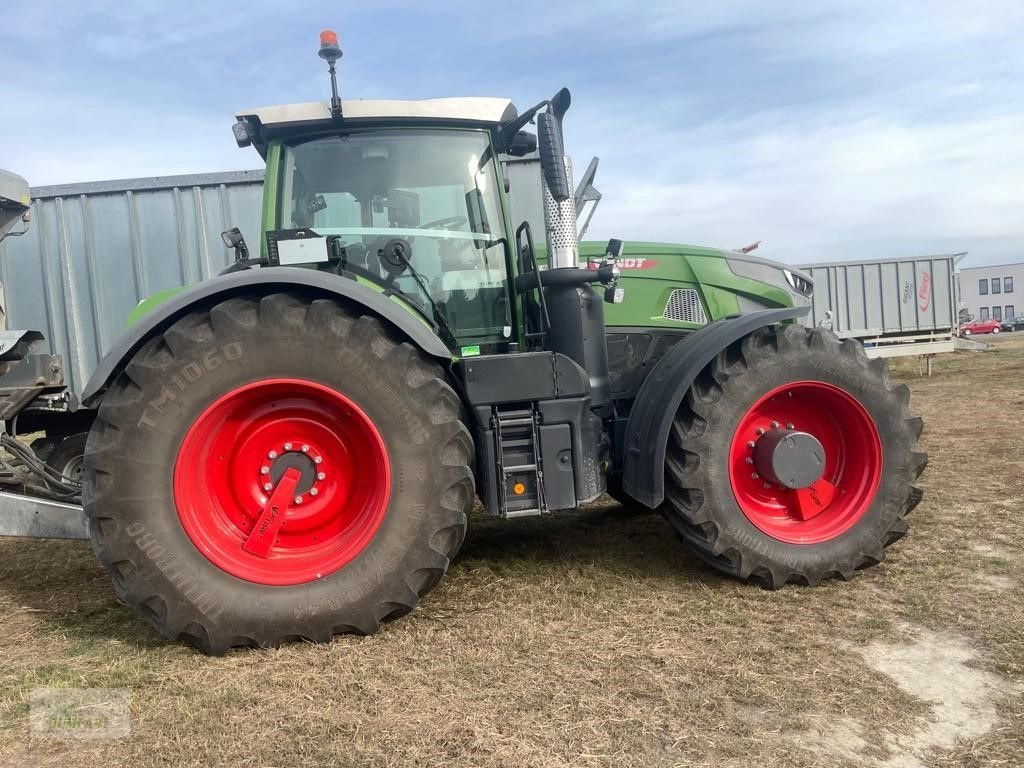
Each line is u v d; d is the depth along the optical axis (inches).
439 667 93.7
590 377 124.5
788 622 105.3
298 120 122.0
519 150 141.9
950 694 84.7
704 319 155.3
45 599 128.6
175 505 99.2
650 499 117.4
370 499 107.7
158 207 278.4
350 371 102.3
